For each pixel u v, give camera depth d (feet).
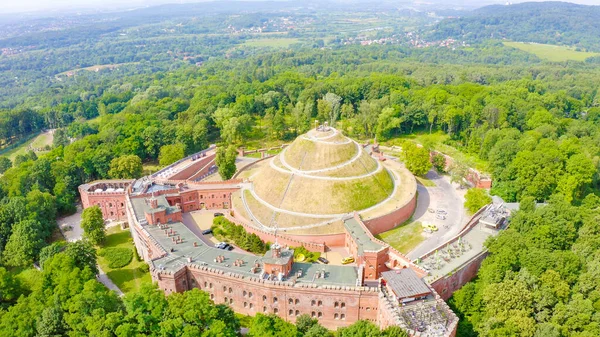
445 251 392.68
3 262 425.28
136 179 569.64
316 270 348.38
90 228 458.91
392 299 311.06
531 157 530.27
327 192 474.49
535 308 311.27
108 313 297.53
